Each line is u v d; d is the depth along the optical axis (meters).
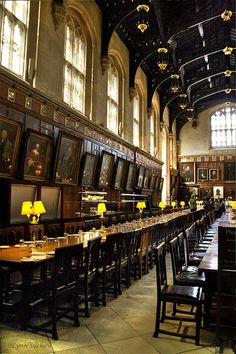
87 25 12.03
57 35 9.75
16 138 7.55
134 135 18.36
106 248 5.25
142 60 16.62
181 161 30.53
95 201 11.89
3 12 7.72
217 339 3.62
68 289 4.22
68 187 10.21
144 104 19.69
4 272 4.62
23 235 6.88
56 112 9.41
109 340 3.86
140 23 11.32
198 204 26.05
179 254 5.33
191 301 3.84
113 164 13.78
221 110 30.23
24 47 8.62
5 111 7.28
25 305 4.14
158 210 18.67
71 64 11.18
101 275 5.39
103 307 5.09
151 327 4.28
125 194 15.62
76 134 10.61
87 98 12.17
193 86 25.45
